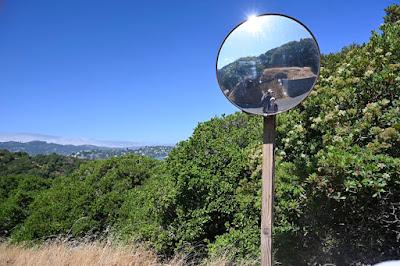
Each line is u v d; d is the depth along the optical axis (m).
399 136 4.77
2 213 15.48
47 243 9.94
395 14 8.27
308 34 3.89
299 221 5.23
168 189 7.45
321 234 5.27
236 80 4.06
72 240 9.42
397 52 6.00
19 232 12.77
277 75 3.91
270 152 3.76
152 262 6.25
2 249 8.38
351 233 5.19
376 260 4.96
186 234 6.99
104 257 6.07
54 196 13.16
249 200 6.24
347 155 4.57
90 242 8.45
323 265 5.12
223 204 6.89
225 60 4.12
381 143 4.90
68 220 11.98
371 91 5.62
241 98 4.02
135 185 12.62
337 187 4.57
